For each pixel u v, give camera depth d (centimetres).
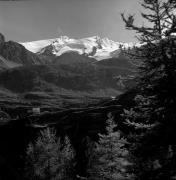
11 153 9006
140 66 1363
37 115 15788
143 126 1350
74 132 11094
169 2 1315
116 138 3206
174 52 1267
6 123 10712
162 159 1231
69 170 4634
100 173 3156
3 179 4831
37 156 4747
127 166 1498
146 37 1326
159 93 1271
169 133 1193
